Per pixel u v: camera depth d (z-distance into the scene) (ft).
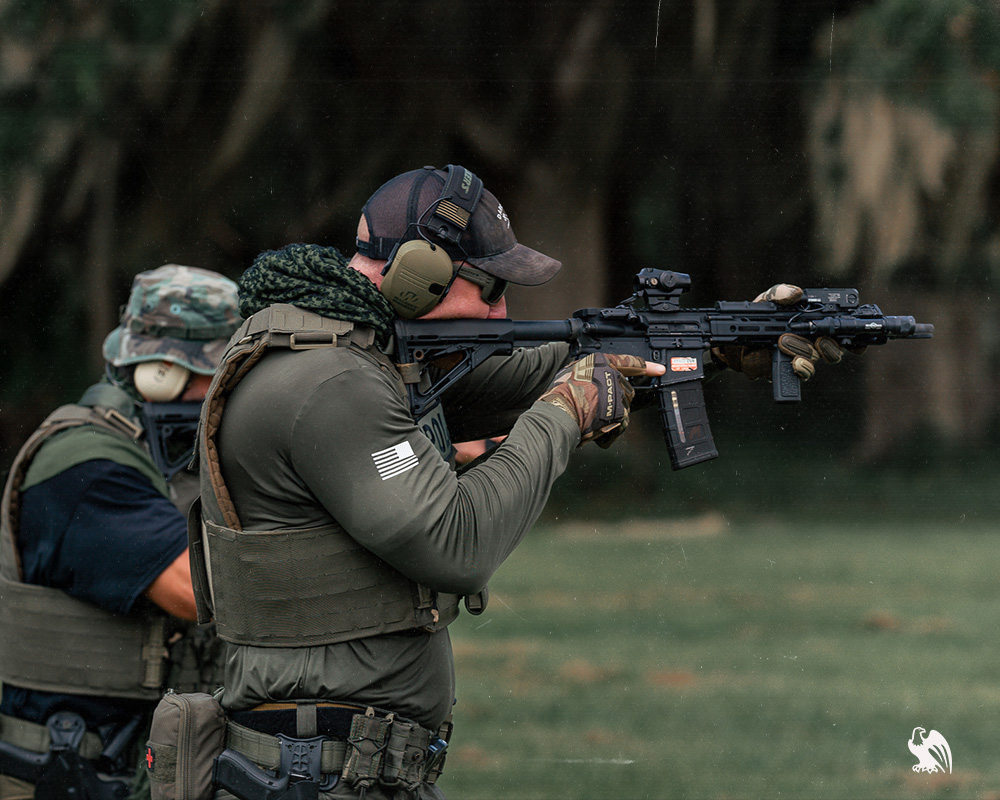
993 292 182.50
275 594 20.86
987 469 187.62
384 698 21.25
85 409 30.71
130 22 159.22
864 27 165.58
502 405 26.73
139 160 165.37
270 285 21.39
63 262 168.66
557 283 178.50
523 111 171.63
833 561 121.19
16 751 28.81
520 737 53.42
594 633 80.84
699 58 169.48
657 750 50.29
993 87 164.35
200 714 21.72
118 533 28.53
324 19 161.99
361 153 170.60
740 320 26.68
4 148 159.94
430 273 21.79
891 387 192.13
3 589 29.45
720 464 188.03
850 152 165.89
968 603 92.63
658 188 179.73
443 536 20.17
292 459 20.45
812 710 58.13
